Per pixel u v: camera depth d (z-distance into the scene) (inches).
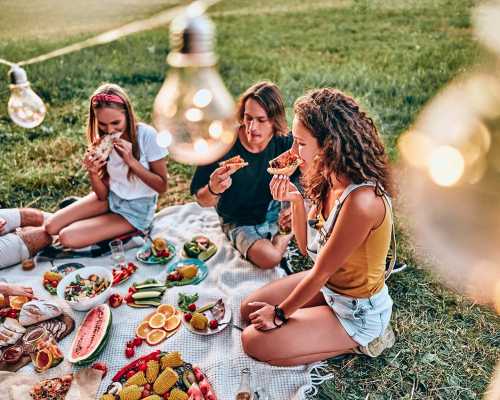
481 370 96.4
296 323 92.0
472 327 106.7
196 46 54.4
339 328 91.7
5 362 94.7
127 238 131.5
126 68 260.8
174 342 100.2
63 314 106.4
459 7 342.3
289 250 132.8
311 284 87.5
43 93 231.8
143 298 110.3
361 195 81.0
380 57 262.7
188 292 114.0
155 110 58.5
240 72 255.1
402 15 340.2
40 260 126.0
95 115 118.6
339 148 80.4
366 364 98.0
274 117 112.0
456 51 251.8
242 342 95.7
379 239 84.4
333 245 83.9
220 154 61.2
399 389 93.6
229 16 362.0
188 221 143.5
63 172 172.2
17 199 157.8
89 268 114.3
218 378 92.8
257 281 118.5
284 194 100.7
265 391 88.3
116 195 128.7
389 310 94.2
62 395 87.4
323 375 95.5
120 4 384.5
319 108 81.8
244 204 124.9
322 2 393.7
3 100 222.7
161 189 128.2
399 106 206.1
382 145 85.0
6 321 102.7
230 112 58.5
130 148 118.2
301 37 311.1
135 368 92.0
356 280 88.4
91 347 95.8
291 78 238.5
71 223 128.5
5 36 307.3
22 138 194.7
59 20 346.6
